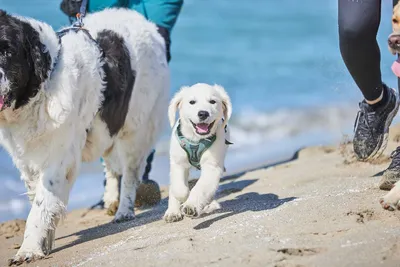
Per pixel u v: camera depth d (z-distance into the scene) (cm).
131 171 902
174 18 998
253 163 1303
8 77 671
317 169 973
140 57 869
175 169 759
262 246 591
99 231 816
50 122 711
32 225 721
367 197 711
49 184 727
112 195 962
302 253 572
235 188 932
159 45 917
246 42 2633
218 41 2634
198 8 3059
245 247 596
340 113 1716
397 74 670
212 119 724
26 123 711
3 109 677
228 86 2089
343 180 855
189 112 729
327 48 2514
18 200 1100
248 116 1734
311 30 2838
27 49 693
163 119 939
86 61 757
